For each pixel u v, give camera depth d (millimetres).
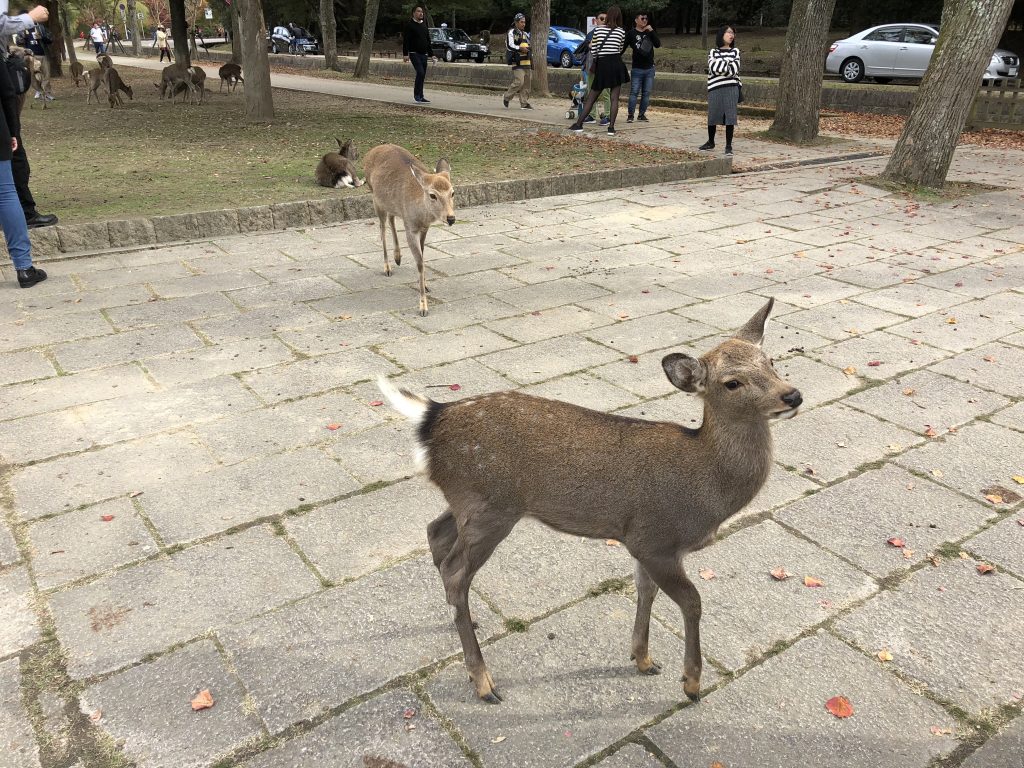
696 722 2037
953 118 7914
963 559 2648
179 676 2174
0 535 2752
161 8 52375
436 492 3027
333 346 4340
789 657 2248
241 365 4094
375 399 3750
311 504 2945
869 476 3135
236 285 5297
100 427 3471
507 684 2158
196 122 12719
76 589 2498
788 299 5066
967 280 5406
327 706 2084
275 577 2562
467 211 7395
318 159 9414
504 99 14898
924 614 2404
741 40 34406
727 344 1979
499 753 1943
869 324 4652
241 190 7543
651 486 1963
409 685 2154
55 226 5836
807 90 10867
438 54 28703
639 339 4449
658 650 2285
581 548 2736
